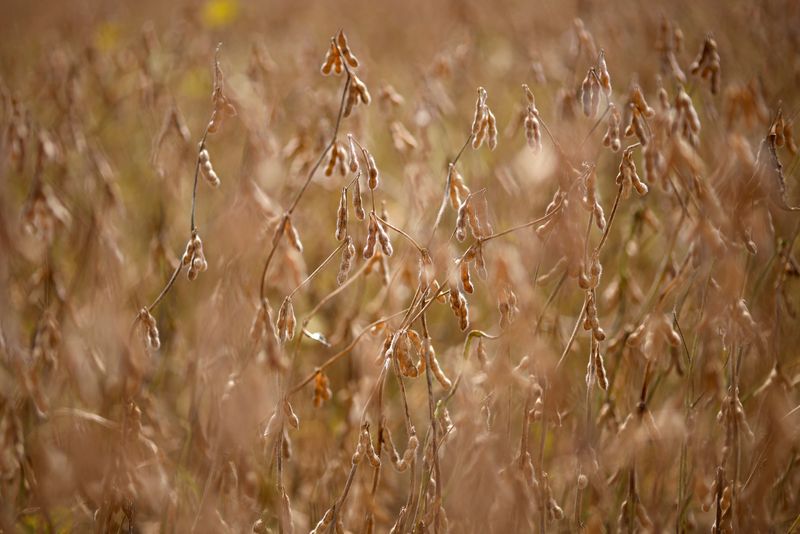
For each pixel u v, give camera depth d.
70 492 2.48
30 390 2.52
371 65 3.51
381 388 2.33
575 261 2.30
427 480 2.39
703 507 2.39
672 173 2.47
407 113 3.13
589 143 2.51
